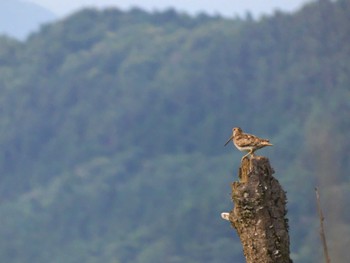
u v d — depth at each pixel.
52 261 106.94
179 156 122.31
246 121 122.25
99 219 113.69
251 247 8.95
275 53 126.12
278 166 93.50
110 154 130.38
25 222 113.69
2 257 107.19
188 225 95.50
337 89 106.75
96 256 105.69
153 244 97.81
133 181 117.00
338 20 114.69
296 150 94.44
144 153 126.31
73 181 122.19
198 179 111.81
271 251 8.89
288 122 112.44
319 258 9.36
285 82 119.12
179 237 95.56
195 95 131.25
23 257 107.56
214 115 126.31
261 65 127.25
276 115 116.69
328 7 116.94
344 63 111.31
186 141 125.94
